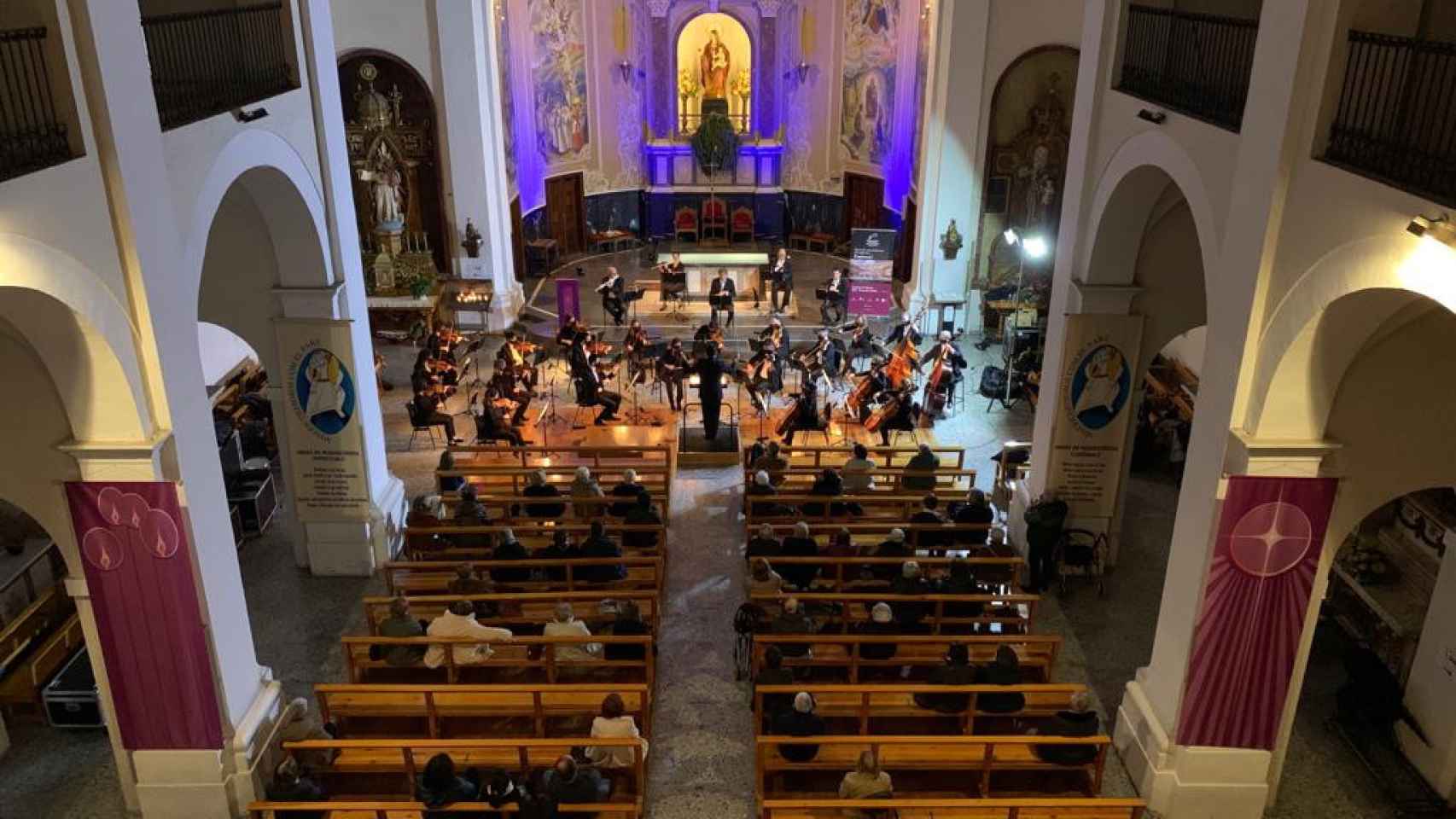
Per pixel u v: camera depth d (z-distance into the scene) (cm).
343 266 1409
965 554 1477
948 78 2350
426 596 1315
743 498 1714
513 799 941
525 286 2822
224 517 1051
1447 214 697
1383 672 1134
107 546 971
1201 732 1045
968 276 2514
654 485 1691
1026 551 1525
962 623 1263
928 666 1230
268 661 1327
